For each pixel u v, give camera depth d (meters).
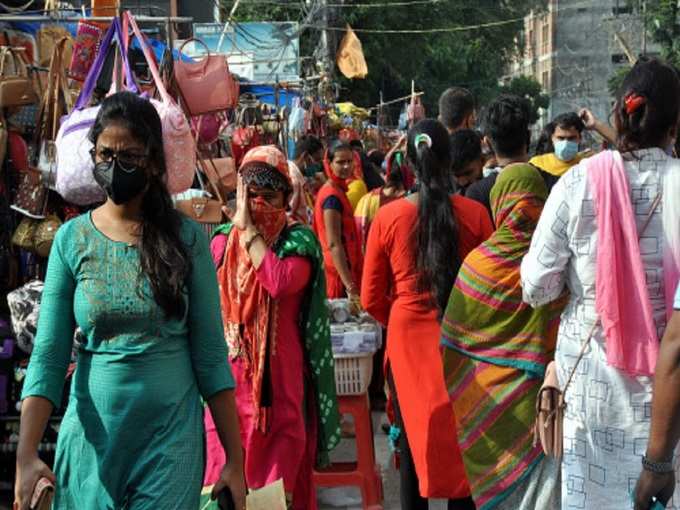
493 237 4.71
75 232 3.26
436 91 51.00
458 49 51.16
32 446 3.14
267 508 3.76
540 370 4.59
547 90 82.62
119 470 3.17
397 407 5.48
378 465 6.41
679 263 3.41
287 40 20.73
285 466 4.62
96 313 3.16
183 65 6.34
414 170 5.17
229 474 3.36
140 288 3.16
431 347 5.10
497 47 57.91
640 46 40.12
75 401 3.23
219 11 25.22
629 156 3.50
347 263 7.46
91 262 3.21
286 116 13.39
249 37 20.66
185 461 3.20
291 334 4.71
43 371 3.20
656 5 33.41
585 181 3.53
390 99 50.22
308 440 4.88
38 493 3.09
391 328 5.23
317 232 7.75
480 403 4.71
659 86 3.46
